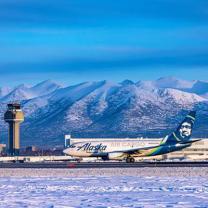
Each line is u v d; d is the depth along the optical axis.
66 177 157.00
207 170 189.50
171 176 158.62
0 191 113.31
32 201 93.56
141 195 103.50
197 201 92.88
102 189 116.62
